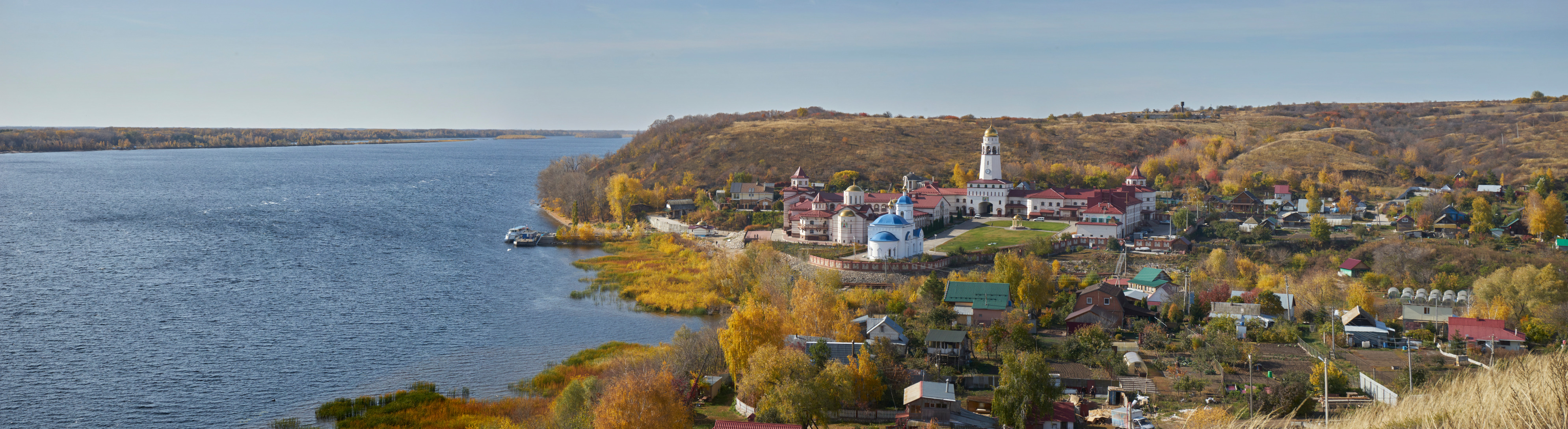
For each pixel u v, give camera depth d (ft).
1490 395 101.76
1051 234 638.53
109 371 347.97
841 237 619.26
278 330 409.49
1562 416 90.94
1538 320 369.91
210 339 393.29
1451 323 356.18
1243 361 315.99
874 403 286.66
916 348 343.46
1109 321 384.68
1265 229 614.34
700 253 612.29
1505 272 433.89
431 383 332.39
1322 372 283.18
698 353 339.36
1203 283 476.95
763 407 273.13
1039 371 262.06
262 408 310.24
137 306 452.35
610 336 404.77
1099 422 268.21
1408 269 520.42
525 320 433.07
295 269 564.30
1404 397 127.44
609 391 277.03
